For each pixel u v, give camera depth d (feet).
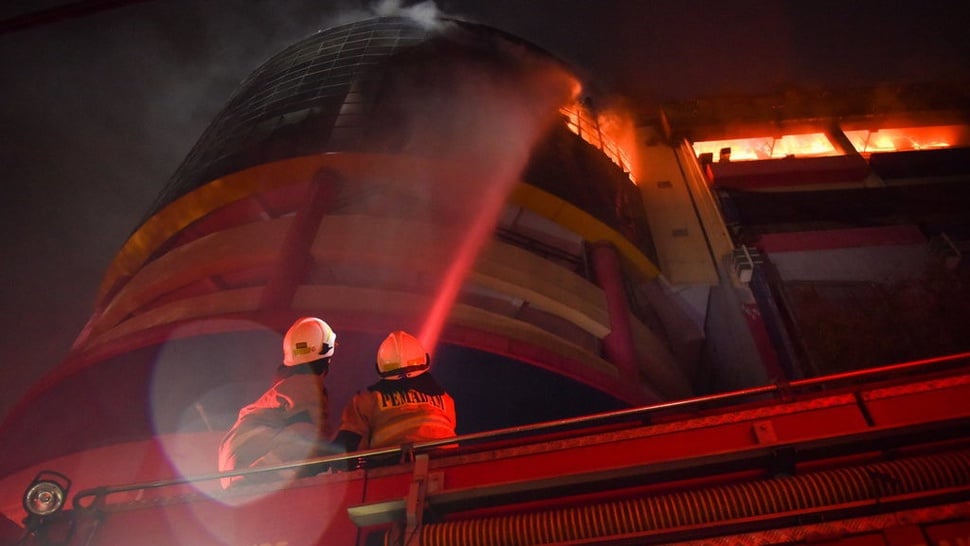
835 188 98.43
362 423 19.10
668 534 11.81
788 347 69.97
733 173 101.04
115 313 71.26
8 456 63.98
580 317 68.69
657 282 85.66
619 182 92.73
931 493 11.44
